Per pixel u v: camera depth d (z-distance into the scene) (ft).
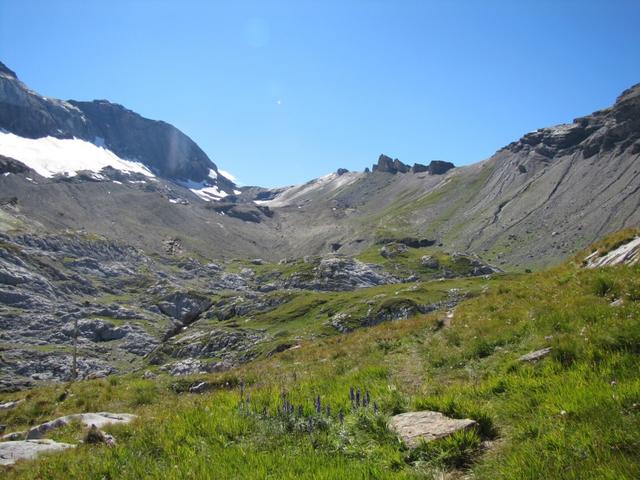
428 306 424.87
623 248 67.62
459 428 27.84
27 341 526.98
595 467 20.68
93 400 73.26
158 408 53.88
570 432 24.57
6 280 634.84
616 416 24.73
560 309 51.26
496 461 24.47
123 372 468.34
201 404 41.60
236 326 512.22
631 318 40.68
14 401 84.43
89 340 557.33
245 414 35.01
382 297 481.46
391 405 34.19
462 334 57.88
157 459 30.22
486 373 42.01
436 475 24.56
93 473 28.81
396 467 25.67
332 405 36.96
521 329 50.78
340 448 28.35
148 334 584.40
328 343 90.48
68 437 42.96
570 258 83.25
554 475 21.11
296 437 30.60
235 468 26.05
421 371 49.75
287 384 50.88
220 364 360.89
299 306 532.73
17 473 31.04
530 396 31.73
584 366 33.19
